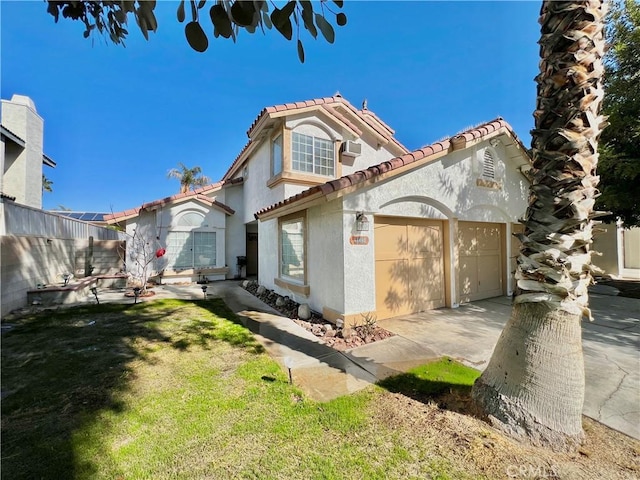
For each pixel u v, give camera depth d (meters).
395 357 5.57
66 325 7.80
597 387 4.39
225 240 17.88
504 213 10.77
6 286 8.55
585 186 3.05
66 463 2.91
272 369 5.05
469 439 3.21
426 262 8.95
